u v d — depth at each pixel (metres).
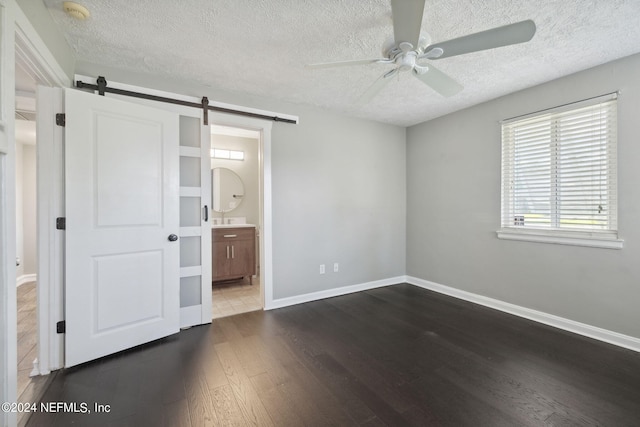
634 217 2.19
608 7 1.65
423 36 1.65
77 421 1.47
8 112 1.27
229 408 1.57
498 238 3.08
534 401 1.63
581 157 2.48
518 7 1.66
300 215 3.31
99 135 2.05
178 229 2.48
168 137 2.42
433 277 3.80
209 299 2.76
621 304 2.26
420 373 1.91
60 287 1.95
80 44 2.03
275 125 3.12
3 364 1.26
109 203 2.10
